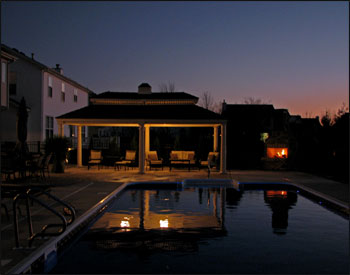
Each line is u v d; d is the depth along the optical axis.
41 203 6.28
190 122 17.83
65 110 27.28
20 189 8.62
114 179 15.35
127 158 20.25
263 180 15.32
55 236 6.41
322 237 7.80
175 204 11.25
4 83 16.75
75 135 29.53
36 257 5.35
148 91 21.81
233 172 18.89
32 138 22.39
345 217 9.66
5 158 12.72
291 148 20.28
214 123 17.91
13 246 5.89
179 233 7.96
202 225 8.68
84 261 6.16
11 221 7.65
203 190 14.24
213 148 23.47
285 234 8.00
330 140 19.34
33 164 14.00
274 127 32.81
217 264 6.09
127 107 20.06
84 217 8.09
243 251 6.80
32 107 22.45
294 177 16.70
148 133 22.36
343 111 22.17
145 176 16.61
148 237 7.61
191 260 6.27
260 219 9.37
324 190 12.73
